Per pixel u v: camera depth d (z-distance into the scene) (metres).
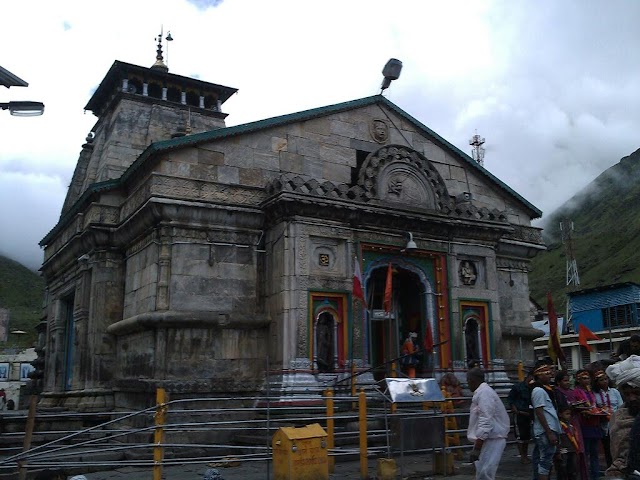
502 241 23.16
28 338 89.25
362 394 11.39
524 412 12.72
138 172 19.00
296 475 10.10
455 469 12.03
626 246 102.31
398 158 20.03
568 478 9.30
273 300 17.61
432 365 19.22
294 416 15.15
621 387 5.93
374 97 21.25
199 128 27.84
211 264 17.55
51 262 24.77
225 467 13.09
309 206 17.56
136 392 16.92
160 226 17.20
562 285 104.25
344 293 17.84
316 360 17.09
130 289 19.11
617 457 5.72
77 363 20.17
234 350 17.23
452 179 22.52
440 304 19.94
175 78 28.19
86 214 20.89
